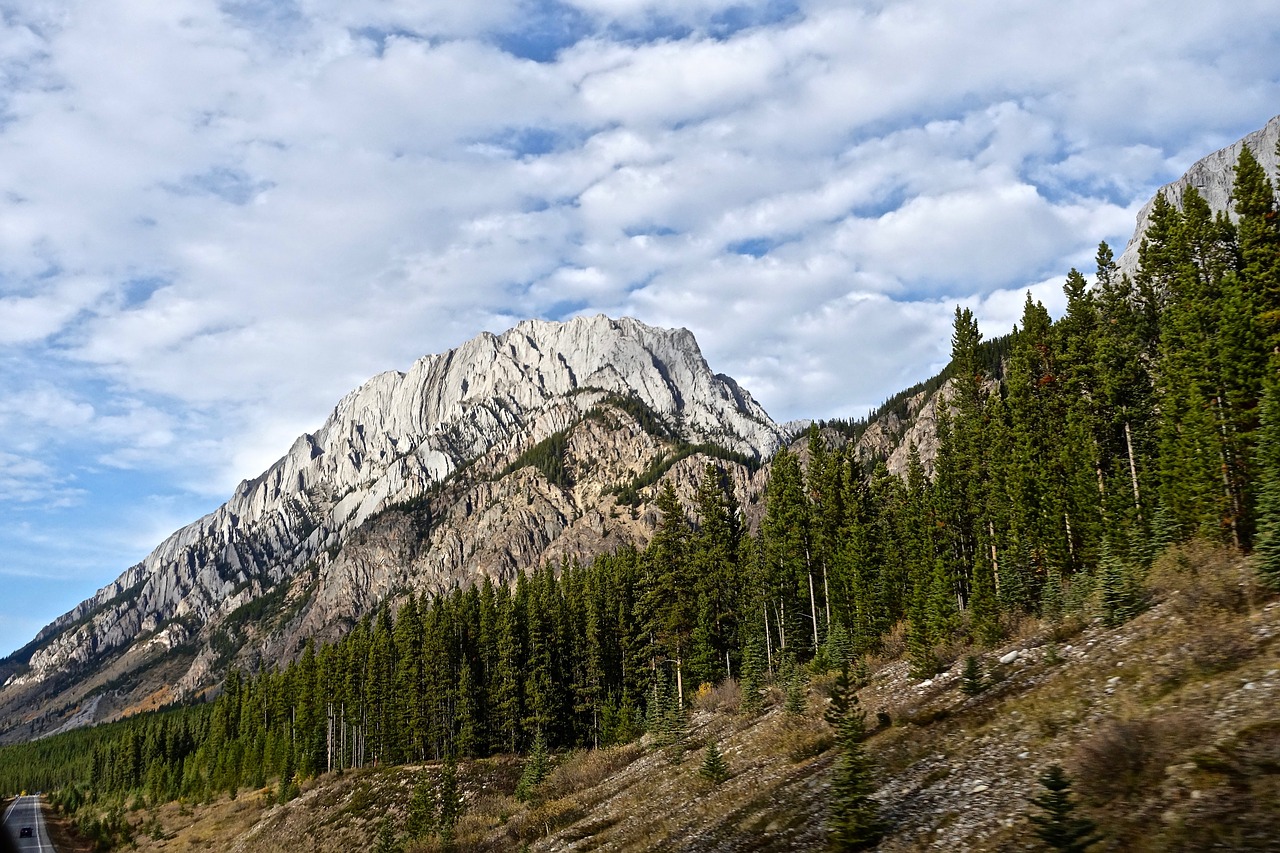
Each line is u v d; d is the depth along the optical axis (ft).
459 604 400.67
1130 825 48.29
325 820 270.46
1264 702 55.67
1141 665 76.89
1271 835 41.39
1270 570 80.12
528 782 202.69
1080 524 183.93
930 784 75.05
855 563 236.02
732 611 287.89
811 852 73.77
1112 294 221.66
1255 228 151.74
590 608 336.70
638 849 103.65
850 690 120.26
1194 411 147.33
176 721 621.72
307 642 441.68
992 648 127.54
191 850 302.45
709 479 306.14
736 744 146.61
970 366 262.26
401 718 354.95
